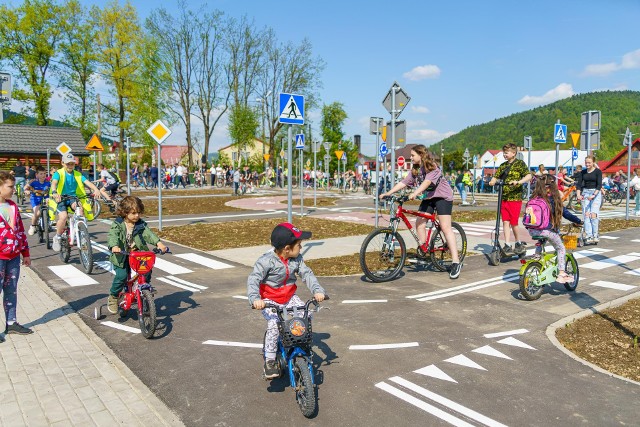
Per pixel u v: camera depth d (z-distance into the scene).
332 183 50.03
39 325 5.56
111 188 19.11
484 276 8.00
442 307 6.29
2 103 7.92
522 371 4.38
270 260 3.89
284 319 3.69
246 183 34.62
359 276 8.02
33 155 38.59
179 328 5.51
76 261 9.22
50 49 40.94
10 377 4.20
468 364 4.52
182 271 8.46
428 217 7.86
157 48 44.56
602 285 7.48
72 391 3.95
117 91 42.81
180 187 44.41
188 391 3.98
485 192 38.66
